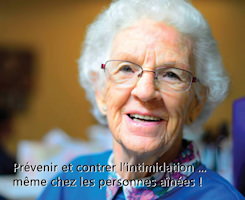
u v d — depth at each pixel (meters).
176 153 1.12
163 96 1.04
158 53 1.04
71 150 2.74
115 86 1.07
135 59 1.04
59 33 5.50
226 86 1.20
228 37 5.01
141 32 1.06
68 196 1.29
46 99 5.52
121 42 1.08
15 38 5.52
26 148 2.70
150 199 1.09
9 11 5.53
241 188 1.40
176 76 1.06
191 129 1.27
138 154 1.05
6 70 5.47
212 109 1.23
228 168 2.35
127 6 1.12
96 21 1.24
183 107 1.07
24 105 5.50
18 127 5.47
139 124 1.04
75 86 5.49
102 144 2.93
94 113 1.41
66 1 5.46
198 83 1.14
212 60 1.15
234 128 1.43
